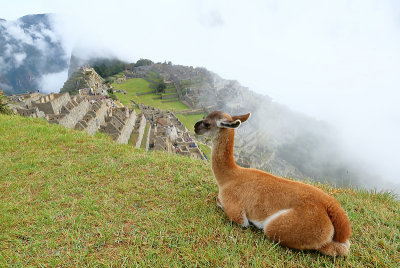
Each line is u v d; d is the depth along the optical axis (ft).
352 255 10.55
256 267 9.85
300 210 10.15
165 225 12.76
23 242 11.80
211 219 13.00
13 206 14.49
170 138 159.43
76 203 14.93
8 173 19.08
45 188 16.89
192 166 20.56
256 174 12.53
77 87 267.80
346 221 10.14
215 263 10.21
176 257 10.63
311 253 10.76
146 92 366.63
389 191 18.30
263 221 11.25
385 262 10.26
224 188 12.84
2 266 10.21
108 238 11.84
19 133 28.37
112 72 530.27
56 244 11.52
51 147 24.75
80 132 30.35
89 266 10.21
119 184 17.28
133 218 13.47
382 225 12.92
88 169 19.95
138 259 10.49
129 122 135.85
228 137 12.91
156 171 19.27
